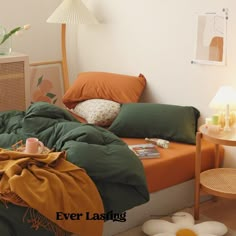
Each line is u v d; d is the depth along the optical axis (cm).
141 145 270
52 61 399
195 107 304
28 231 188
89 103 328
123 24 352
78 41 410
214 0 277
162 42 320
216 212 270
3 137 254
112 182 218
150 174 246
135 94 332
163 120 288
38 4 403
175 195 266
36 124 260
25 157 209
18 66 345
